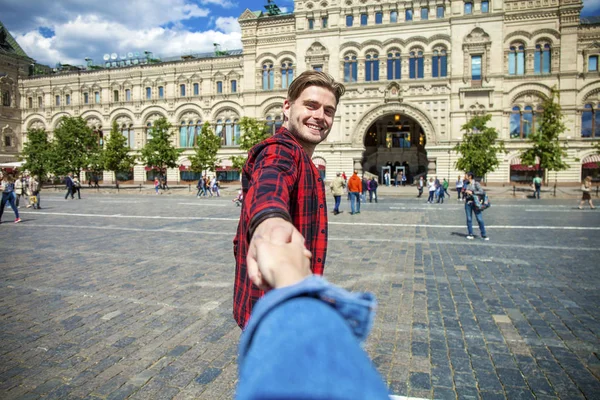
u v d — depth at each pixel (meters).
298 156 2.00
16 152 67.94
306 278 0.86
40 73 72.94
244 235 2.06
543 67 48.03
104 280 8.28
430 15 49.97
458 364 4.81
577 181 47.56
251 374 0.65
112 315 6.34
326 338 0.66
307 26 53.75
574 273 8.81
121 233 14.57
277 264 0.94
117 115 63.97
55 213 22.03
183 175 62.38
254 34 56.22
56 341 5.39
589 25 46.53
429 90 49.91
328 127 2.28
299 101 2.22
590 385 4.34
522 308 6.67
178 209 24.84
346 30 52.34
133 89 63.03
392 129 63.56
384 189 49.09
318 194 2.11
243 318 1.98
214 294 7.39
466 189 13.68
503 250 11.41
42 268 9.27
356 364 0.63
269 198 1.45
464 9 49.09
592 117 47.31
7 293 7.41
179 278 8.45
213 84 59.47
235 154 58.94
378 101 51.38
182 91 61.28
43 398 4.10
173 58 65.31
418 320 6.17
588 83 46.91
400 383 4.41
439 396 4.17
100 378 4.48
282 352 0.64
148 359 4.91
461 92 48.91
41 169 54.62
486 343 5.37
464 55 49.00
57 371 4.62
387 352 5.14
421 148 62.22
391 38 51.00
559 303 6.89
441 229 15.82
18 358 4.92
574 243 12.38
